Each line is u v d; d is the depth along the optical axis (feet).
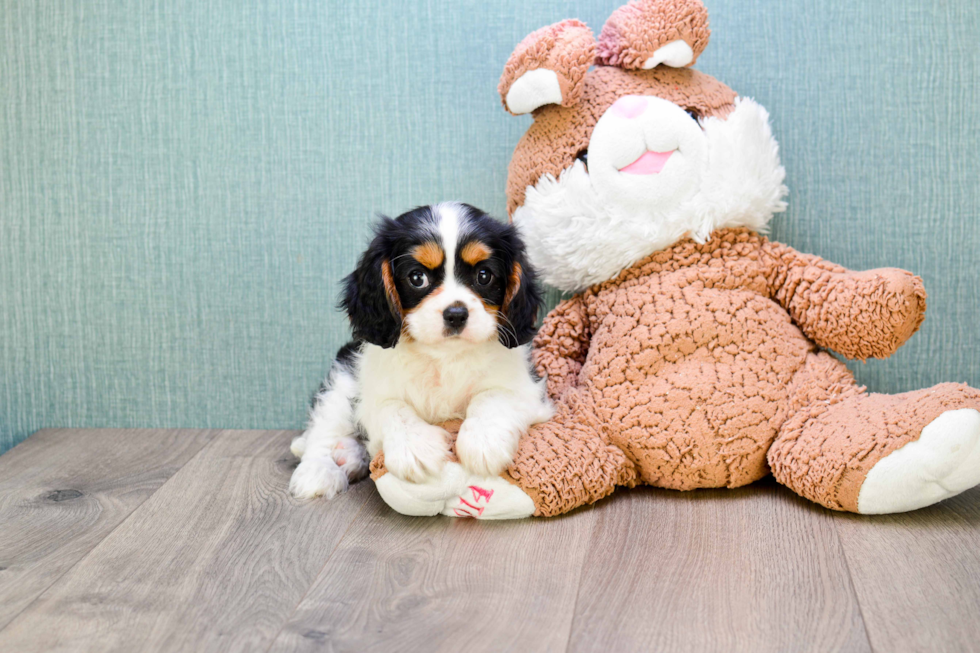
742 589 4.00
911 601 3.84
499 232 5.05
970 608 3.76
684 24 5.35
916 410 4.64
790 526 4.68
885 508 4.65
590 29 5.63
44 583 4.22
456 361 5.18
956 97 6.03
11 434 7.02
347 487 5.55
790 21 6.06
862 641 3.53
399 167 6.48
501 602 3.94
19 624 3.82
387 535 4.75
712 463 5.09
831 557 4.29
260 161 6.54
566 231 5.50
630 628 3.68
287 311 6.68
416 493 4.84
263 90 6.47
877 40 6.03
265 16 6.39
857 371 6.28
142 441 6.59
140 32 6.47
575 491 4.89
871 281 5.15
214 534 4.81
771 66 6.11
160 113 6.55
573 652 3.51
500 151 6.39
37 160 6.66
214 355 6.79
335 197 6.54
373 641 3.62
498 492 4.83
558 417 5.28
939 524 4.63
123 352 6.85
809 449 4.85
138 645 3.63
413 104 6.40
